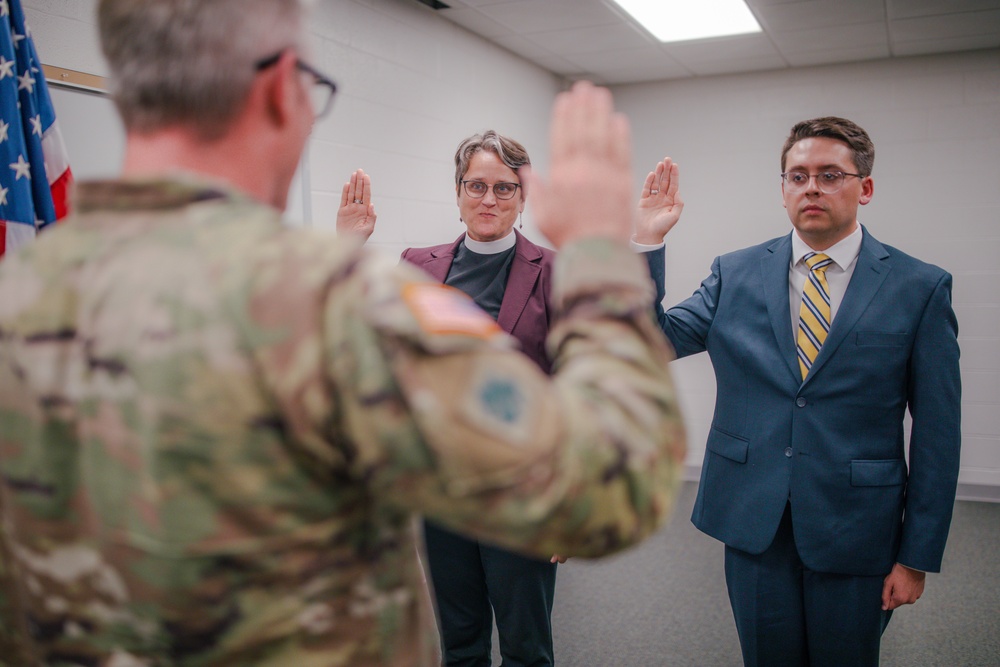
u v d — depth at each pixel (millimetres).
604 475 419
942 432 1497
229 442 415
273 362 412
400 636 501
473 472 395
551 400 421
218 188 469
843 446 1531
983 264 3994
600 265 476
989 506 3904
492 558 1915
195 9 462
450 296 447
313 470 437
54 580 469
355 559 469
